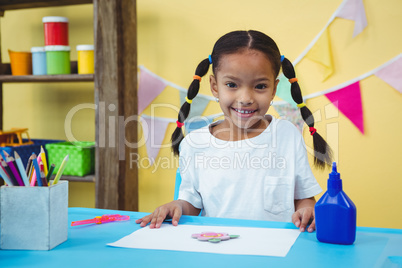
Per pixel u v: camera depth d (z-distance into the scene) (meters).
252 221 0.89
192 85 1.24
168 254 0.68
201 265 0.63
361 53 1.91
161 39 2.16
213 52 1.19
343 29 1.92
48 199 0.71
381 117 1.91
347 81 1.93
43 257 0.68
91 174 2.02
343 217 0.73
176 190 1.24
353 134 1.95
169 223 0.90
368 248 0.71
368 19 1.89
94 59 1.86
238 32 1.13
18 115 2.39
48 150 2.00
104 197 1.88
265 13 2.01
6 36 2.38
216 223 0.89
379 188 1.94
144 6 2.17
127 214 0.98
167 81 2.16
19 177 0.74
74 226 0.88
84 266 0.64
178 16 2.13
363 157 1.94
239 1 2.04
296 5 1.97
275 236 0.78
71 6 2.27
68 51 2.02
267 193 1.17
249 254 0.68
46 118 2.36
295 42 1.98
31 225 0.72
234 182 1.18
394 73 1.87
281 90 1.99
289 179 1.18
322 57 1.95
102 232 0.83
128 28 1.93
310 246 0.72
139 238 0.78
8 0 2.15
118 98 1.86
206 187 1.20
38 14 2.33
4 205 0.72
